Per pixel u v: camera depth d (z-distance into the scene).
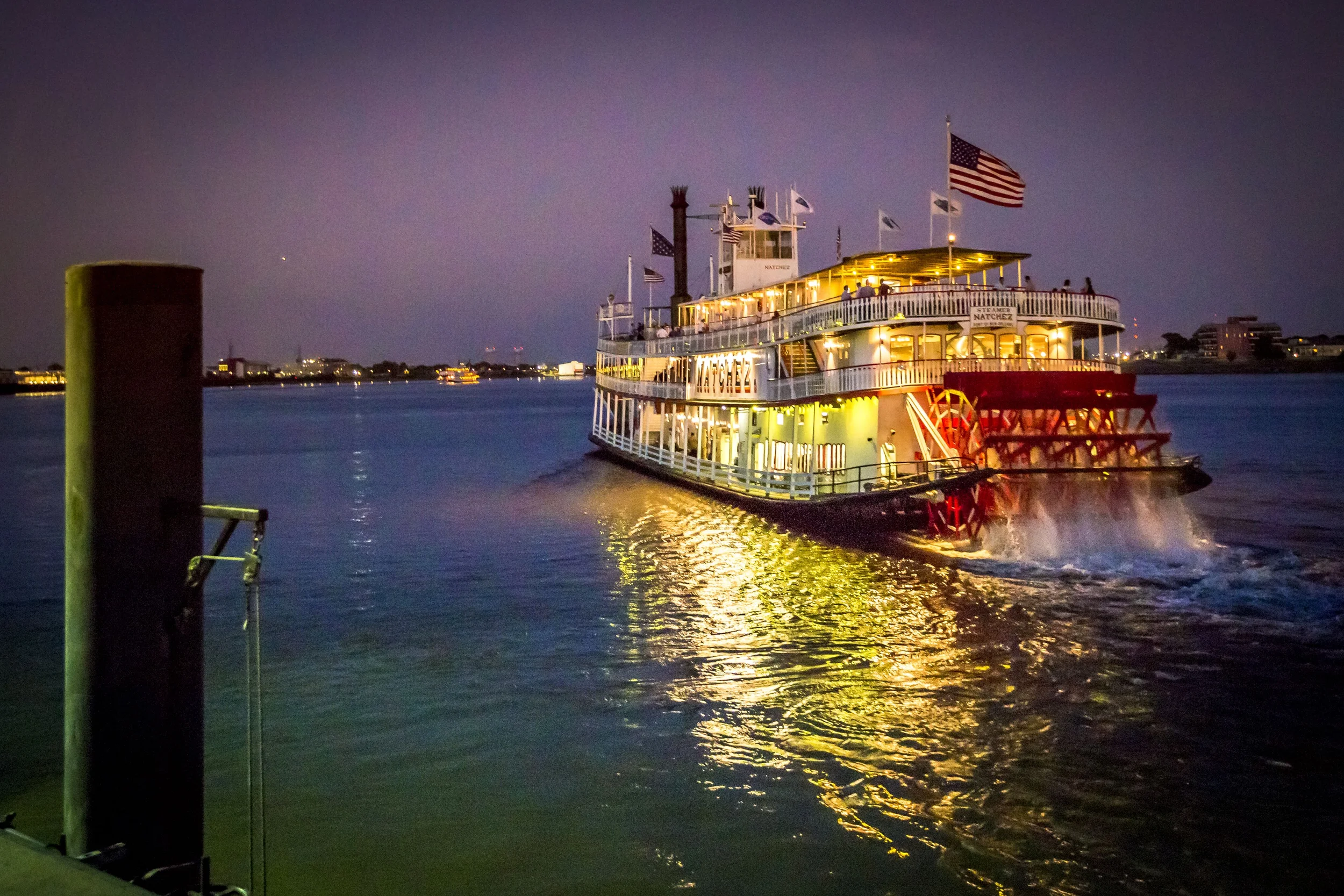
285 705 17.73
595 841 12.76
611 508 42.31
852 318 32.53
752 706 17.36
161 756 6.33
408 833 13.00
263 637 22.31
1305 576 25.89
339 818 13.44
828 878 11.85
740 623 22.67
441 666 19.92
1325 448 67.31
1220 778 14.17
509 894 11.64
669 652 20.59
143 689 6.23
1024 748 15.31
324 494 50.12
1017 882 11.66
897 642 20.73
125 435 6.07
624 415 64.81
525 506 44.03
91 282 6.00
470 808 13.66
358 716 17.14
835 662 19.61
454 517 41.31
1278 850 12.23
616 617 23.61
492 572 29.31
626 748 15.64
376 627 23.09
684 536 34.38
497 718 16.97
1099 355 33.03
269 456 75.81
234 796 14.09
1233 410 117.50
